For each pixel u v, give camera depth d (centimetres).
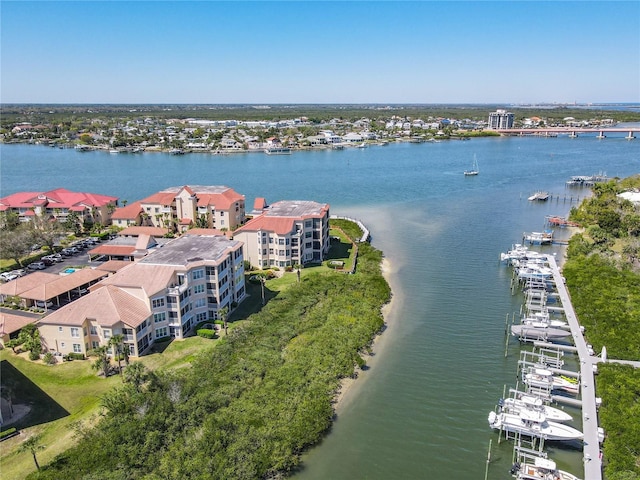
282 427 5900
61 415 6197
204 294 8688
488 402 6762
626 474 5222
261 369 7050
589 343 8150
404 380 7256
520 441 5956
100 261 12038
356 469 5566
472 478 5475
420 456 5775
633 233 14125
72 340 7456
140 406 6059
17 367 7231
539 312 9356
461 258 12731
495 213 17788
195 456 5372
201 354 7500
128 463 5275
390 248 13662
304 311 9119
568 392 6938
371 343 8319
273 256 11488
